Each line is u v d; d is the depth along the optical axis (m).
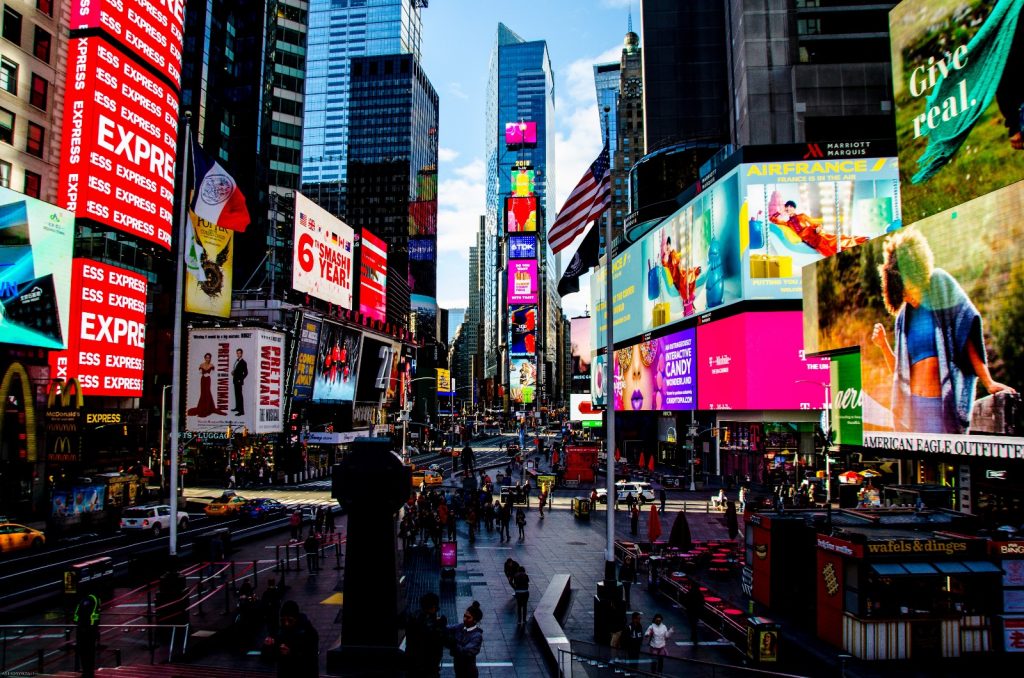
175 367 26.03
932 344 37.34
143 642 17.20
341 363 89.62
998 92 34.03
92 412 47.31
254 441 73.88
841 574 18.09
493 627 19.84
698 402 79.00
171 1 61.75
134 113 56.41
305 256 83.19
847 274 45.75
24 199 43.31
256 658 16.28
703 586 24.52
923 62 39.19
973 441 34.22
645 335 97.25
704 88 117.69
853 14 93.38
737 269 70.12
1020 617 17.69
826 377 66.94
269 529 38.75
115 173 54.00
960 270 35.44
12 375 44.28
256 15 113.69
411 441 127.50
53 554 32.09
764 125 92.00
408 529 33.31
